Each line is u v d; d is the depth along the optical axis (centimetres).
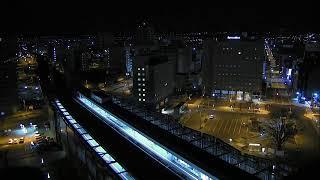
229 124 13325
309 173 5503
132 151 6656
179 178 5444
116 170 5934
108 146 6956
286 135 10475
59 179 8156
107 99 11162
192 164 5381
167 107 16362
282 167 5575
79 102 12194
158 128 7512
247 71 18575
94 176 7206
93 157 7050
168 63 18600
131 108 10038
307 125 12825
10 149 10275
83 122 9112
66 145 9788
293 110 15450
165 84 18112
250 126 12838
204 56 19788
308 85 17550
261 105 16725
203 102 17450
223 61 18938
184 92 19912
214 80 19350
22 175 8344
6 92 14750
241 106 16412
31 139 11300
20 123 13288
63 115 10100
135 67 16800
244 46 18400
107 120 9312
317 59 18612
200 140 6500
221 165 5297
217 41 18988
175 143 6356
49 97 13325
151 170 5728
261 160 5741
